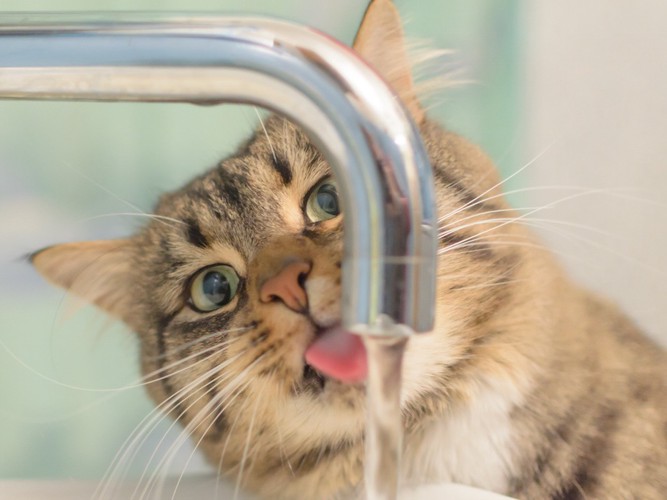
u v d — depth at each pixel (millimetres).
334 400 717
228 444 792
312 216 793
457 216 767
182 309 818
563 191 942
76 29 445
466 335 755
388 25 840
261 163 831
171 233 846
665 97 925
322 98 417
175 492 813
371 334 420
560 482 779
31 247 961
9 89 453
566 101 936
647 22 917
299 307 694
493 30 932
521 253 824
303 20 936
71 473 956
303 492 791
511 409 773
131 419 949
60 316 940
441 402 763
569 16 924
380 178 414
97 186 966
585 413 788
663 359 871
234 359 731
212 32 430
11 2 917
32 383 959
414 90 875
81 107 955
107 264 900
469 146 880
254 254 763
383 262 415
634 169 938
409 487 753
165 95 445
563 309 845
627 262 945
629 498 773
